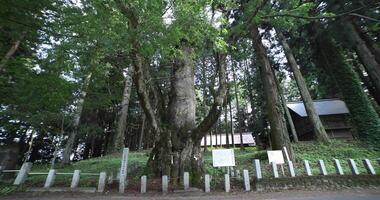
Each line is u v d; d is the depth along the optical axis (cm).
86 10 661
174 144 739
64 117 1195
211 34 658
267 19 990
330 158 1220
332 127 2083
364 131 1469
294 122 2436
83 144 2845
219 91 812
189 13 596
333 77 1816
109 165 1031
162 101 913
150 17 552
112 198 575
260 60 1370
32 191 639
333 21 1413
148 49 605
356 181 668
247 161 1174
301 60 2012
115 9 581
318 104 2266
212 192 634
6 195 609
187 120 795
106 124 2712
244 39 1370
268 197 565
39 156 2358
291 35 1709
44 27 884
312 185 661
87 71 901
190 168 706
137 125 2842
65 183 722
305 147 1425
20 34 928
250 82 2480
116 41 591
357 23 1440
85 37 684
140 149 2431
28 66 986
